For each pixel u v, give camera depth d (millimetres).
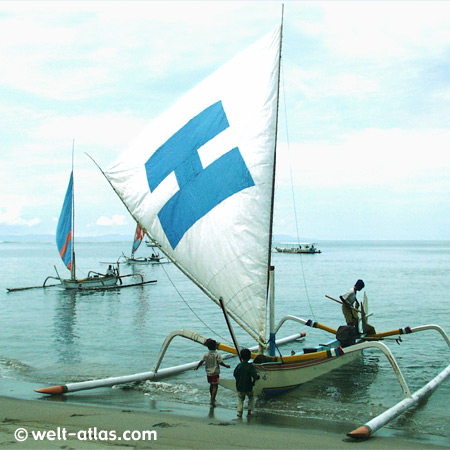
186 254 12312
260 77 12219
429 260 122562
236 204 11812
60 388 12219
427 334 21844
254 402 11711
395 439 8977
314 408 11266
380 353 17688
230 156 12078
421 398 11625
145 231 12984
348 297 15758
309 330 23469
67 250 44438
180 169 12609
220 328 23984
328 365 14234
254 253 11594
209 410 11000
